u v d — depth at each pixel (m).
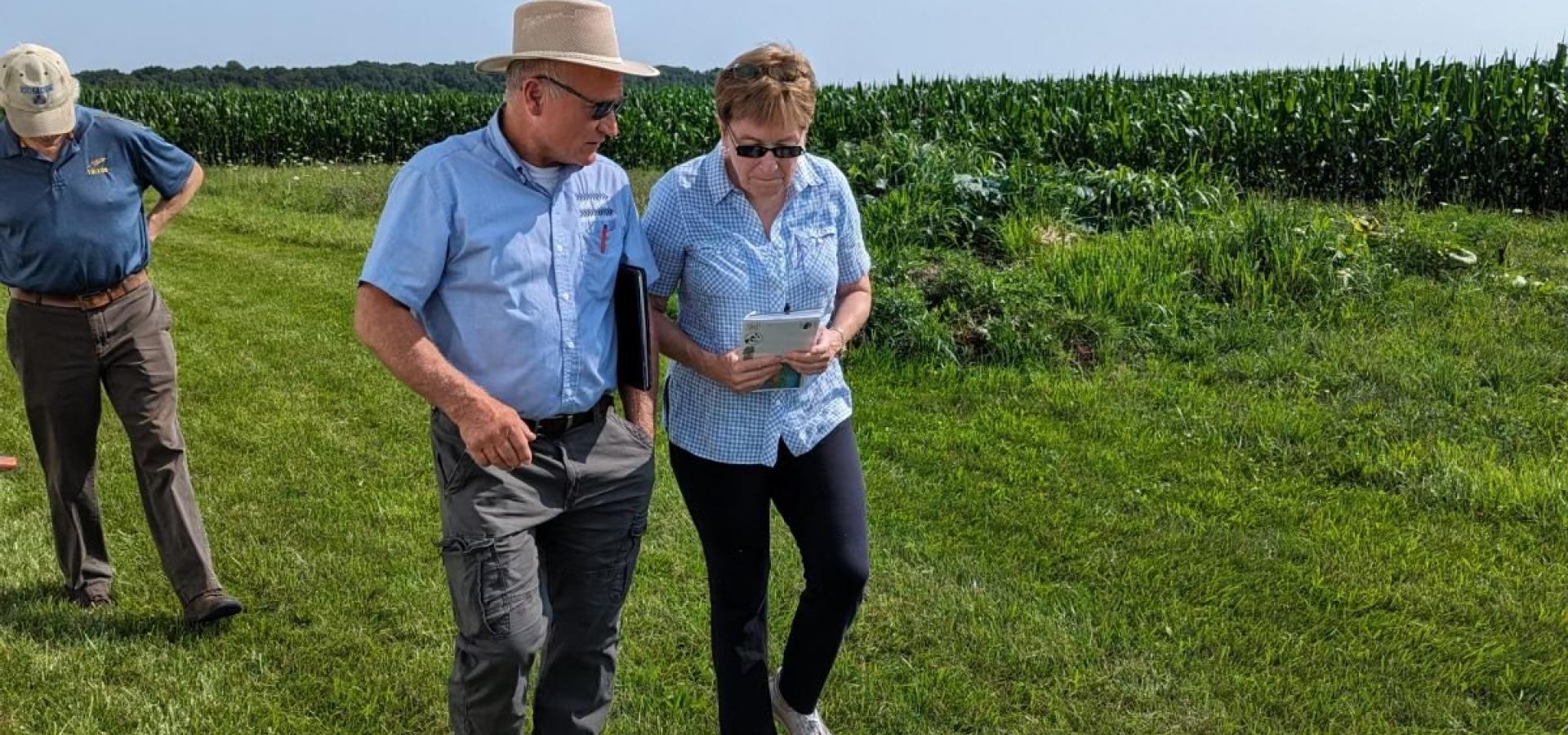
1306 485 4.64
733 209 2.60
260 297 8.75
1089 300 6.91
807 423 2.64
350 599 3.73
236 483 4.80
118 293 3.44
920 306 6.61
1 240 3.30
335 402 6.00
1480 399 5.43
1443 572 3.86
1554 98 10.59
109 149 3.38
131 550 4.11
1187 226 8.17
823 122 16.64
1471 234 8.50
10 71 3.13
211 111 24.53
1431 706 3.08
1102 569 3.92
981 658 3.34
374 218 13.34
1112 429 5.30
